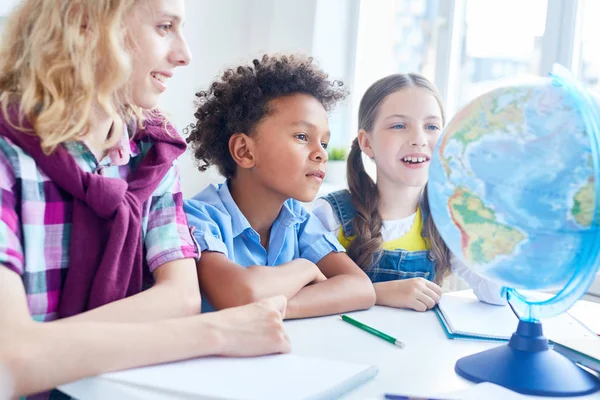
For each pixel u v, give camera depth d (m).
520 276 0.64
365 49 2.36
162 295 0.80
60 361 0.60
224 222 1.11
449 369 0.72
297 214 1.23
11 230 0.70
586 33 1.78
